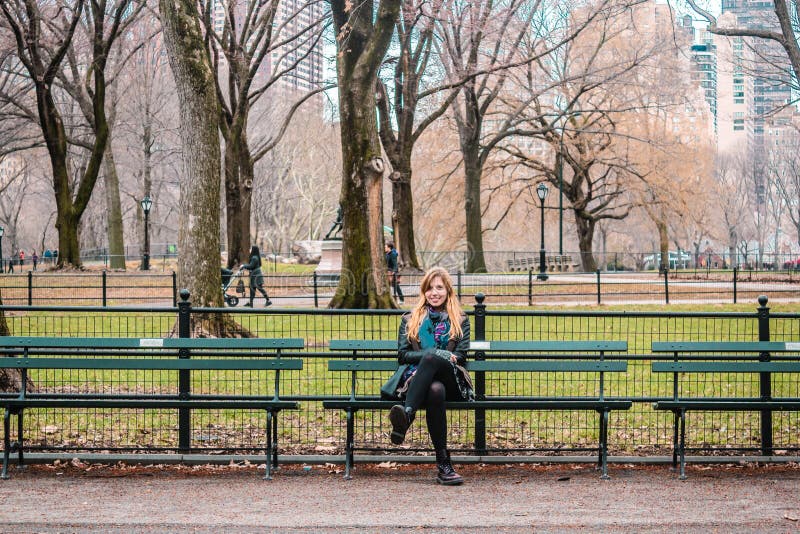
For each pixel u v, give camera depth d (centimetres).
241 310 883
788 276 3362
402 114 3625
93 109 3834
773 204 7644
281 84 6850
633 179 4828
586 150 4991
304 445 908
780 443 928
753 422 1029
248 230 3981
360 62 2120
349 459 813
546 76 4462
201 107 1585
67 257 3712
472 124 4231
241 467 845
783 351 857
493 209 6097
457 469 844
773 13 2844
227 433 948
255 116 6288
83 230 7419
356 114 2152
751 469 845
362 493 752
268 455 807
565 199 5844
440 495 745
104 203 7169
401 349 828
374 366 838
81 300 2705
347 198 2183
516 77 4031
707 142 5988
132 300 2659
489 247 7356
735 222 7494
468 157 4284
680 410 837
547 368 831
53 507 701
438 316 835
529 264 4416
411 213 3556
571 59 4416
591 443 916
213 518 673
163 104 5441
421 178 5259
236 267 3906
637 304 2633
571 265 4750
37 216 9644
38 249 9856
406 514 686
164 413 1028
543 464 861
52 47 3797
